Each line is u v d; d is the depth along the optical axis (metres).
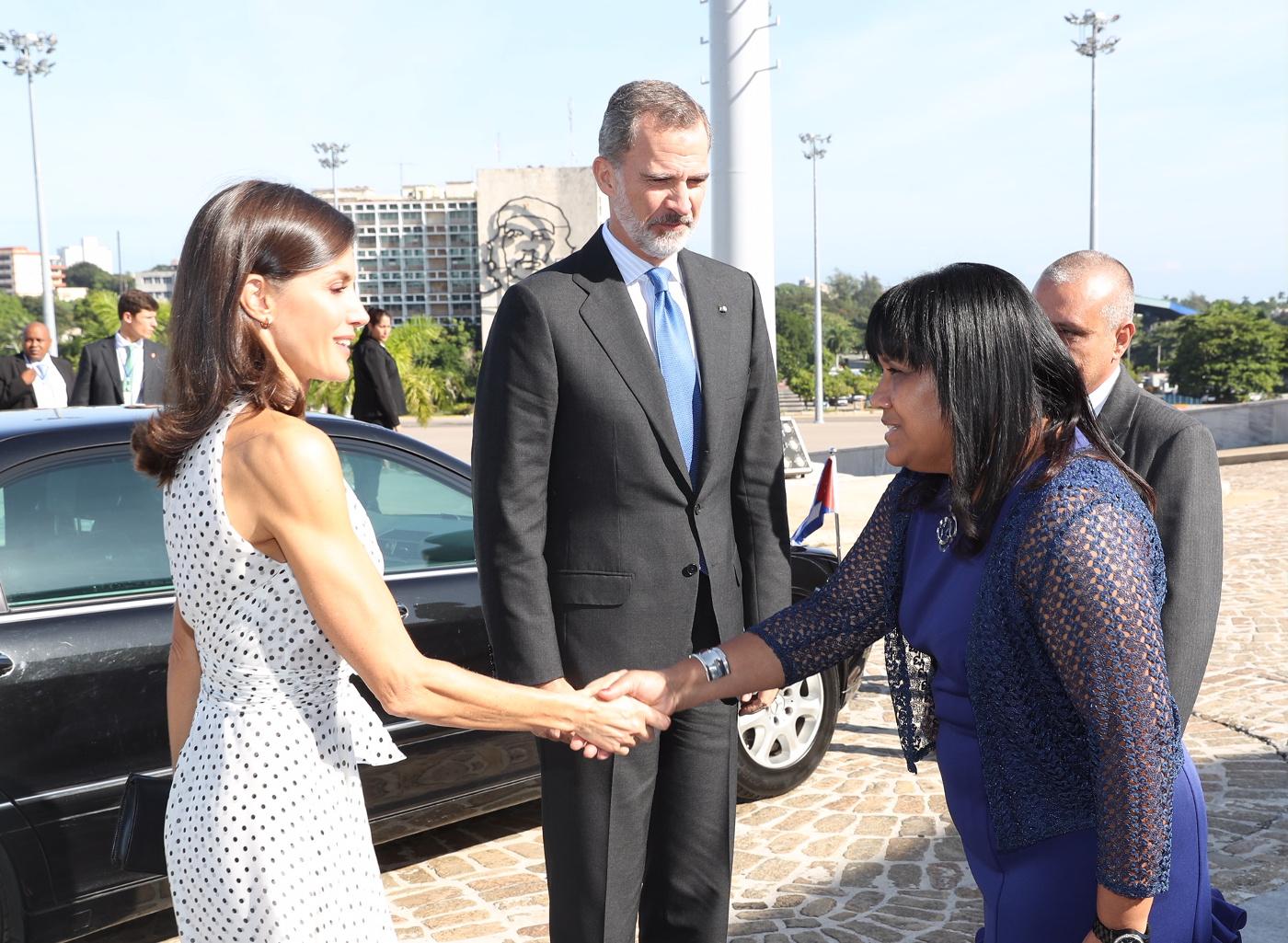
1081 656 1.47
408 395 30.28
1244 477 15.33
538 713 1.90
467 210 92.06
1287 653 6.18
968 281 1.61
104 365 8.07
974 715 1.62
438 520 3.67
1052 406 1.62
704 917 2.52
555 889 2.44
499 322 2.37
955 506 1.59
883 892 3.47
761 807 4.17
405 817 3.46
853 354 104.56
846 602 1.94
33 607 2.92
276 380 1.69
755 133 8.52
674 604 2.40
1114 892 1.48
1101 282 2.31
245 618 1.68
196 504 1.67
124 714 2.96
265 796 1.70
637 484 2.36
